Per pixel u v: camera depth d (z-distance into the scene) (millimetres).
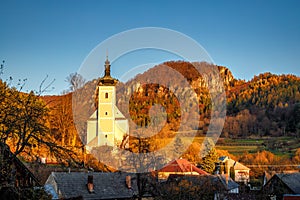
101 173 32344
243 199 34094
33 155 12867
